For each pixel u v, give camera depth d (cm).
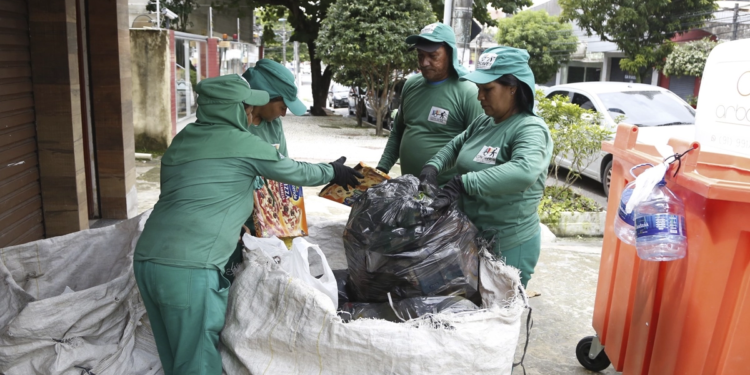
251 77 302
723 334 222
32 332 255
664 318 247
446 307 254
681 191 236
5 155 440
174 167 251
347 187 302
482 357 232
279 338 239
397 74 1496
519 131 289
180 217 244
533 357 367
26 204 480
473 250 280
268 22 2722
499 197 300
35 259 318
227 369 255
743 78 269
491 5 1952
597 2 2034
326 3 1914
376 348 227
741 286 215
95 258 332
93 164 609
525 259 318
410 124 392
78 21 567
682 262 234
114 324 277
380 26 1380
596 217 672
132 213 644
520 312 244
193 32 2048
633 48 2016
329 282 256
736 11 1967
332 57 1452
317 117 2012
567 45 2548
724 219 214
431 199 274
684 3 1997
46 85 488
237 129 256
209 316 245
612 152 314
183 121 1450
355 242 269
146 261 244
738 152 271
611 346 309
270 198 309
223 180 247
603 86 944
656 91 923
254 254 262
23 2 466
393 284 264
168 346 261
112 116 598
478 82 289
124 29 605
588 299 460
